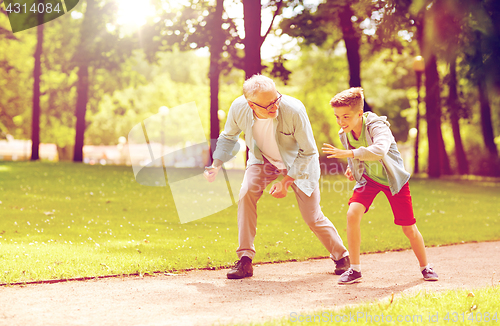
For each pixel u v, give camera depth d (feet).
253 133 14.01
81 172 49.88
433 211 35.24
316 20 49.67
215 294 12.12
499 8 41.06
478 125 97.45
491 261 17.35
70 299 11.39
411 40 51.78
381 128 13.29
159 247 18.63
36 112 71.51
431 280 13.89
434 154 69.82
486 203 40.93
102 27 64.18
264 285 13.23
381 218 30.63
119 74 86.38
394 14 40.60
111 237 20.75
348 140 14.05
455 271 15.43
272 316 10.16
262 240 21.08
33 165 55.36
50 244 18.11
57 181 42.29
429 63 60.13
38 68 71.82
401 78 97.81
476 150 98.27
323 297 11.91
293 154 14.29
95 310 10.52
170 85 131.54
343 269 14.75
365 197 13.99
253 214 14.69
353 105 13.38
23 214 26.18
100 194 36.52
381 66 115.85
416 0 40.04
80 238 20.10
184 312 10.46
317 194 14.76
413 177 63.87
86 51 65.87
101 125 136.98
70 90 95.25
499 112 86.38
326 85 97.25
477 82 48.29
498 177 83.92
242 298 11.75
